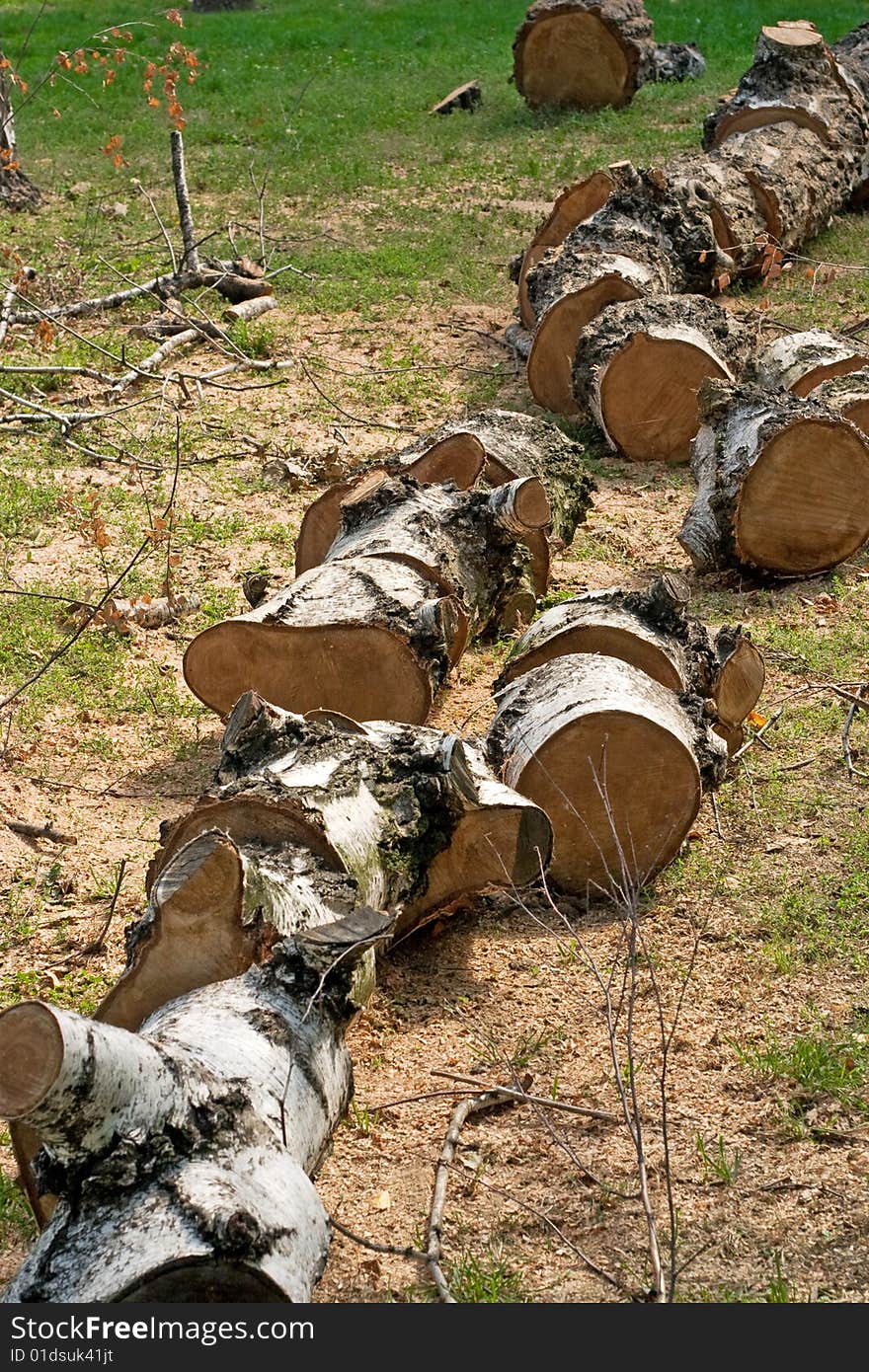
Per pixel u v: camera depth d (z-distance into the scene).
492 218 19.94
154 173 22.45
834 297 16.55
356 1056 6.07
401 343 15.68
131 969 5.32
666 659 7.71
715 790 7.53
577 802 6.98
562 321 13.53
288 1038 4.95
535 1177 5.46
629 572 10.76
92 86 28.69
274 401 14.05
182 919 5.23
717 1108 5.73
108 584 10.23
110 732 8.53
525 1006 6.41
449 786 6.39
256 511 11.71
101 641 9.48
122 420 13.46
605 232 14.57
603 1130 5.66
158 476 12.34
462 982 6.57
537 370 13.80
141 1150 4.32
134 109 26.80
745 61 29.27
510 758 7.12
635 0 25.20
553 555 10.71
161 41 33.56
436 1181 5.32
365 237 19.25
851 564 10.79
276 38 34.25
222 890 5.21
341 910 5.58
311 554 10.05
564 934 6.92
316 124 25.20
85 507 11.52
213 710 8.32
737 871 7.29
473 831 6.48
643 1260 5.05
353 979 5.32
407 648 7.88
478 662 9.45
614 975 6.49
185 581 10.38
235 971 5.26
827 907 6.94
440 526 8.88
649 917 6.98
